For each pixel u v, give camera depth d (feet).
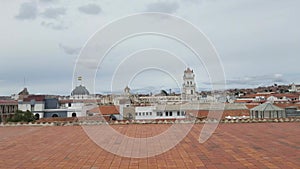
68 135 31.42
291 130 31.76
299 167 16.94
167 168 17.54
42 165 18.78
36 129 36.63
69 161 19.69
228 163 18.26
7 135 31.83
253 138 26.96
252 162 18.29
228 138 27.30
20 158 20.76
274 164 17.70
